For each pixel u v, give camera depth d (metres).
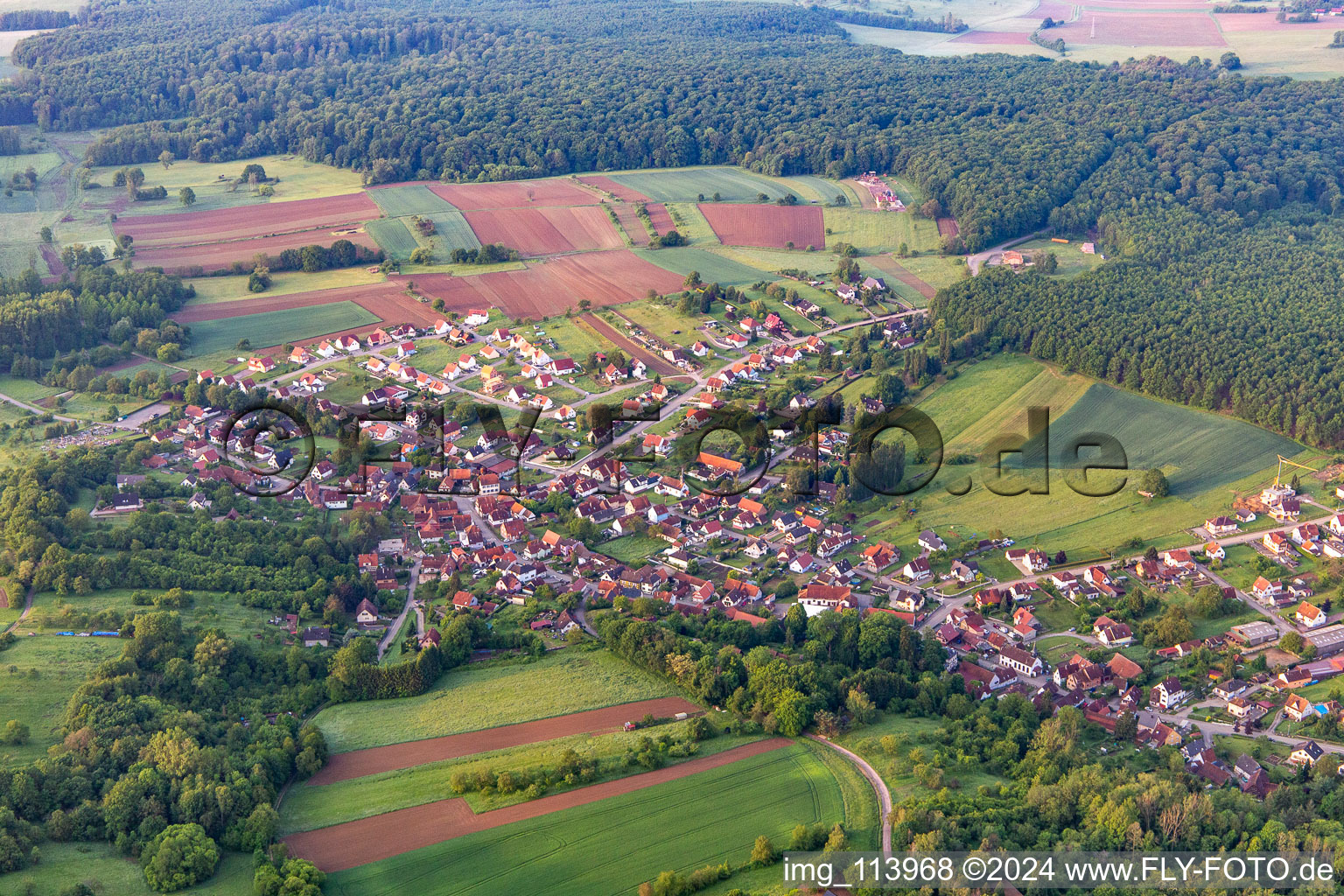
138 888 168.12
